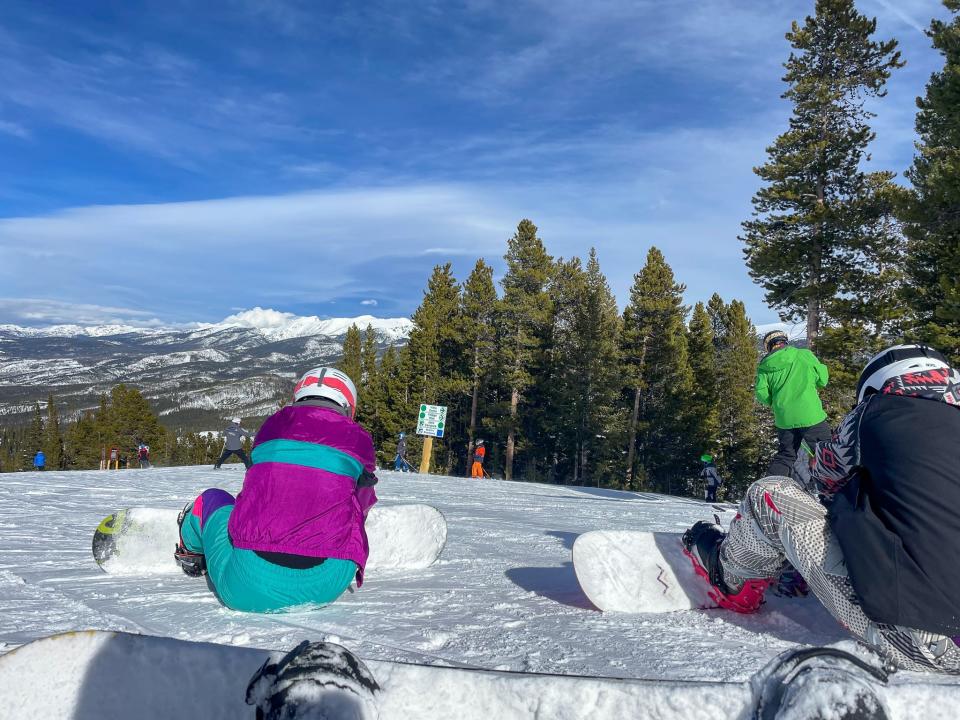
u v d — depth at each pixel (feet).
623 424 133.28
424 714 3.51
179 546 9.49
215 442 285.84
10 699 3.49
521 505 29.50
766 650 6.32
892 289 80.38
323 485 8.14
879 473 5.52
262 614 7.95
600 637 6.86
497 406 137.28
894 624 5.09
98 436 256.11
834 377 79.71
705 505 31.30
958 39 57.26
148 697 3.52
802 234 86.58
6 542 13.93
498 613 8.00
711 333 144.05
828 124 86.79
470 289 149.07
